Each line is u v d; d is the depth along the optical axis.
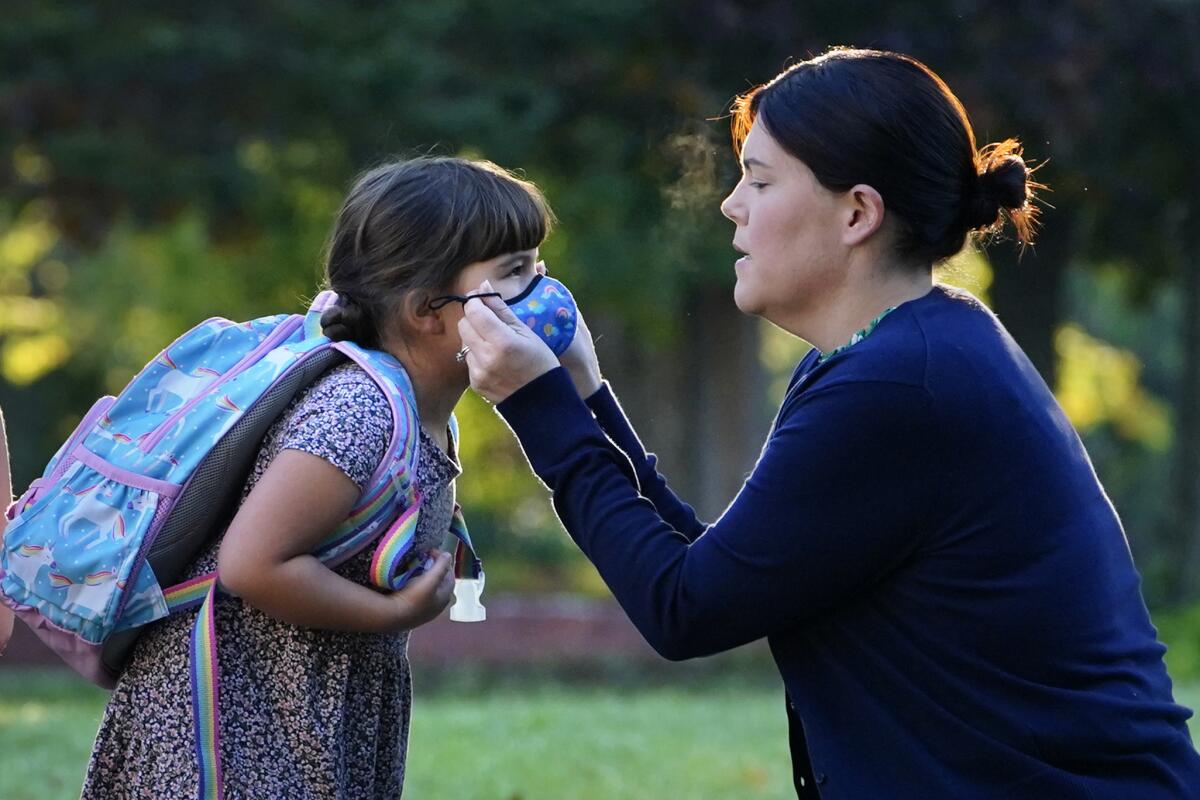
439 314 10.84
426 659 51.56
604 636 53.12
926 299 10.21
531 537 85.19
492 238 10.81
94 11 52.31
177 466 10.23
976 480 9.51
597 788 22.08
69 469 10.44
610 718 29.44
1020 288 56.03
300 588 10.01
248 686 10.44
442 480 11.03
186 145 52.62
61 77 51.69
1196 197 58.44
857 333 10.27
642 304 60.72
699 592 9.74
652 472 12.16
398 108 51.03
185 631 10.44
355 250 11.00
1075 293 109.50
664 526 10.10
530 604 54.47
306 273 64.25
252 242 60.47
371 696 10.87
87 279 82.25
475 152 52.06
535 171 57.12
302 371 10.50
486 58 54.12
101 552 10.14
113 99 52.16
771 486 9.66
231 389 10.37
